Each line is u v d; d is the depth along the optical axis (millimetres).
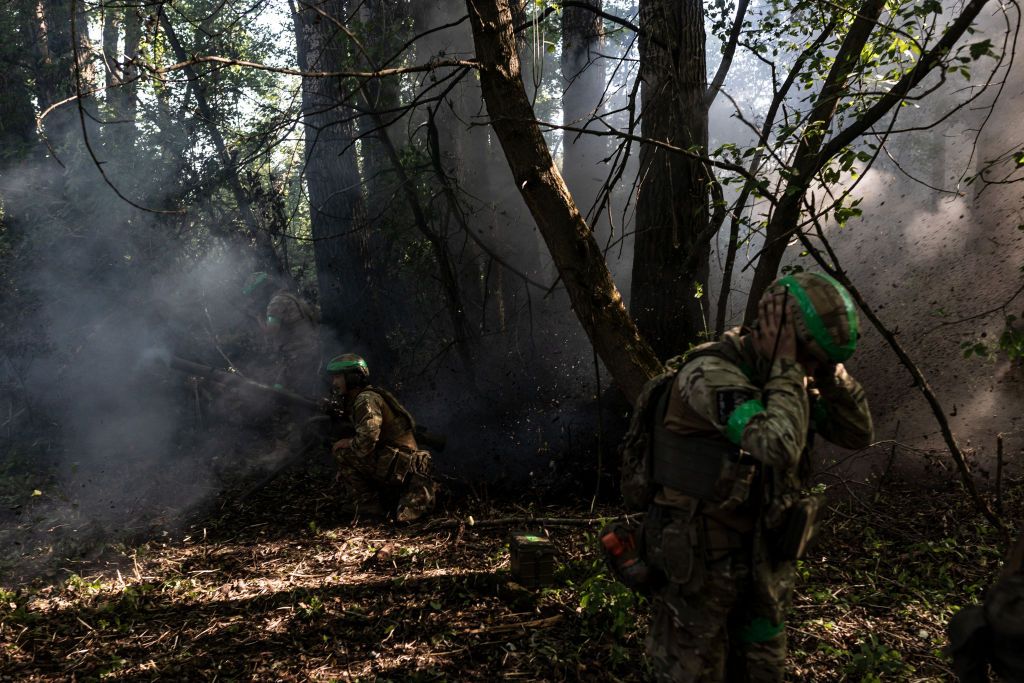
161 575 4703
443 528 5312
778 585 2379
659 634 2488
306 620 3975
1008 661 1964
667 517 2430
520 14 5074
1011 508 5238
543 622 3783
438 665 3455
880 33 4719
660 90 5953
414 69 4141
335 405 5961
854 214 4215
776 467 2121
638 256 6223
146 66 3855
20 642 3785
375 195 8664
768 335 2266
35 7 9477
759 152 4516
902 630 3688
